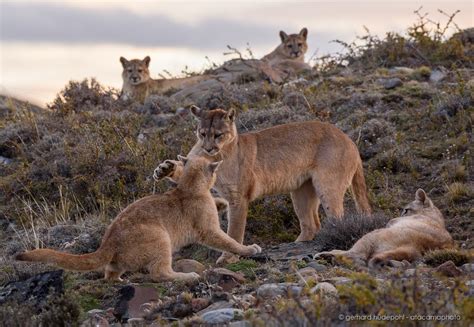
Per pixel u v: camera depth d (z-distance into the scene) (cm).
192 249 1420
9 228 1645
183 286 1130
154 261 1156
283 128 1485
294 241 1498
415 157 1670
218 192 1438
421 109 1867
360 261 1136
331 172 1459
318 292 980
